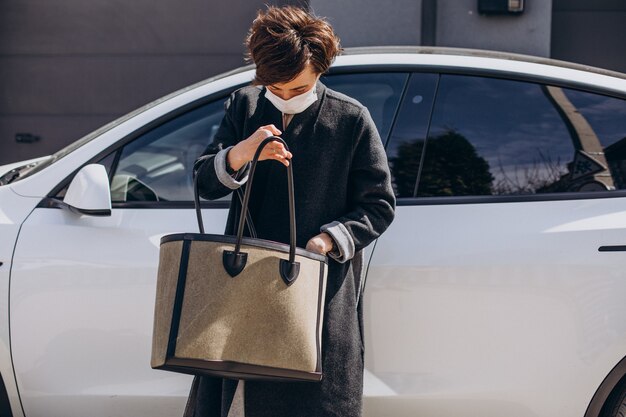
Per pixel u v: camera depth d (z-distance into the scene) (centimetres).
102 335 367
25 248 370
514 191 365
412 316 354
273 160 286
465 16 769
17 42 824
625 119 371
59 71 824
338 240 281
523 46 771
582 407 355
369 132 290
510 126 371
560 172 366
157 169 380
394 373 355
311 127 287
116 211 373
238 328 262
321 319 276
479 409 355
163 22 813
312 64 274
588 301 352
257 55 271
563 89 374
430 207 362
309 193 287
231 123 297
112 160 381
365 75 379
